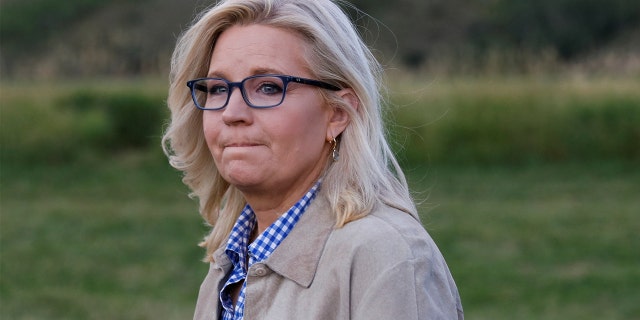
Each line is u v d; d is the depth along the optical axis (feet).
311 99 10.09
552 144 82.48
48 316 36.17
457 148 81.92
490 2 194.29
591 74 102.68
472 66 102.17
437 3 192.54
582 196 64.54
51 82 108.88
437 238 49.88
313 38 10.08
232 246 11.07
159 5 189.78
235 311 10.56
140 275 43.47
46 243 51.19
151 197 67.72
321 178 10.30
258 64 9.99
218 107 10.36
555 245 48.08
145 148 91.86
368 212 9.73
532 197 64.39
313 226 9.90
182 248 49.60
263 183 10.12
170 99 11.31
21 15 196.95
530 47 177.78
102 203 65.21
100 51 157.89
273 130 9.97
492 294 38.22
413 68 173.37
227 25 10.39
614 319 34.42
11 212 61.46
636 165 78.64
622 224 53.83
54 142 86.58
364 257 9.32
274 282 9.80
